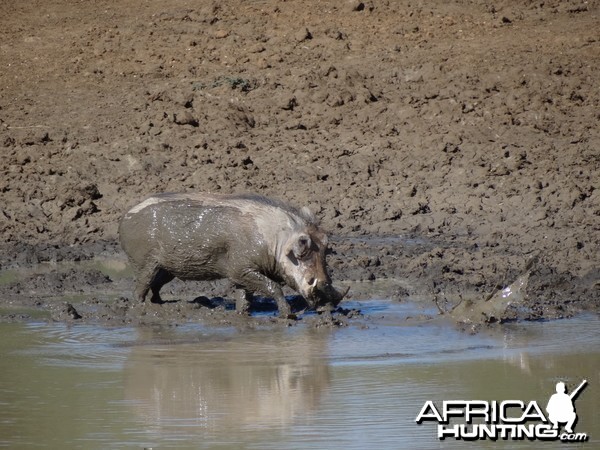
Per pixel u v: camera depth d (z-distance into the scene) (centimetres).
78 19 9112
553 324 4175
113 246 5656
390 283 4875
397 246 5462
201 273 4416
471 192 6162
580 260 5066
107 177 6512
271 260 4309
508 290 4312
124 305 4484
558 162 6475
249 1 9206
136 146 6850
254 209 4359
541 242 5422
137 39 8581
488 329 4097
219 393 3272
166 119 7200
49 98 7725
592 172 6319
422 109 7256
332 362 3625
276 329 4112
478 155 6600
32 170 6575
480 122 7050
